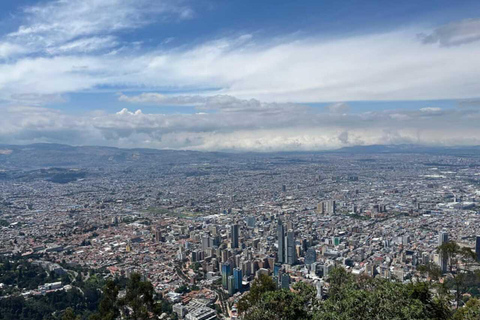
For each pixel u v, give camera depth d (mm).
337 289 75750
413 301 66312
